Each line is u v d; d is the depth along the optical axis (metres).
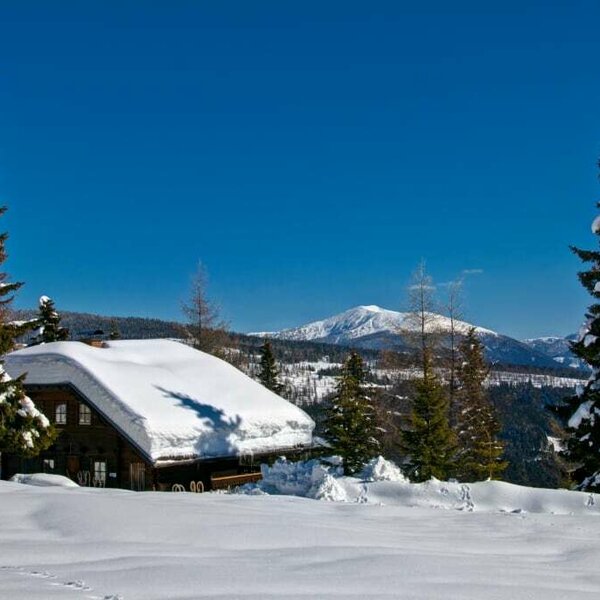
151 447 30.52
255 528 11.91
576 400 25.30
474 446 38.66
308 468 23.56
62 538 10.77
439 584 8.09
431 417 34.06
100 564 8.72
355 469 38.59
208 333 51.97
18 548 9.73
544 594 7.73
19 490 17.58
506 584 8.26
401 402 39.06
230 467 36.00
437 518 15.05
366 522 14.16
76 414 34.22
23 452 28.84
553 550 11.54
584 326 24.77
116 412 31.89
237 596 7.03
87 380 33.00
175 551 9.84
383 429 40.31
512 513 16.11
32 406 29.19
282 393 66.00
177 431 31.59
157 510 13.47
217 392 38.34
